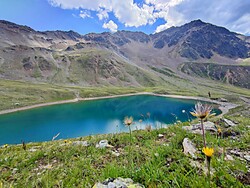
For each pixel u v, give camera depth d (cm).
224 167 478
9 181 637
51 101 16338
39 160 830
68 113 12381
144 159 631
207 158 366
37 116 11406
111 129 7856
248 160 557
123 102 17275
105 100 18338
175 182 420
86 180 531
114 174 494
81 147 923
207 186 378
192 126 985
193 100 18388
